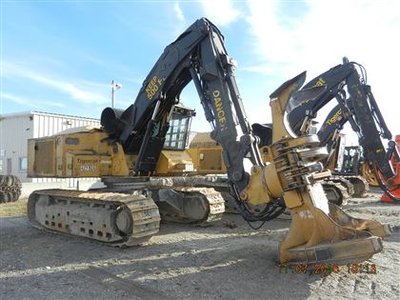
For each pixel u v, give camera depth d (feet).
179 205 33.35
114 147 31.76
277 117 19.76
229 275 18.94
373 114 38.11
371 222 19.93
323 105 40.29
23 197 62.59
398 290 16.76
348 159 71.46
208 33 24.97
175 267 20.53
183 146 35.12
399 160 38.86
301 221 19.04
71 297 16.47
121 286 17.79
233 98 23.77
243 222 35.40
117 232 25.43
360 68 38.63
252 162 22.29
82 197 27.32
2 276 19.42
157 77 28.43
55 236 29.27
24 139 93.45
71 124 98.12
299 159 18.99
